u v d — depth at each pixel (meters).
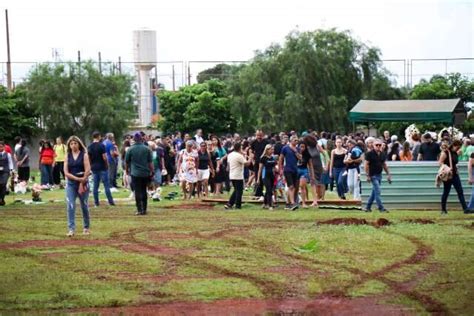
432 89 60.44
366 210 24.61
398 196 25.61
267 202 25.62
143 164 23.48
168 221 21.81
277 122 60.75
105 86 61.94
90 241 17.92
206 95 67.38
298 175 25.69
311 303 11.65
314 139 26.09
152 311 11.21
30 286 12.86
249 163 30.02
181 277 13.54
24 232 19.55
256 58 62.56
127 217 22.94
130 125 64.12
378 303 11.62
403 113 34.66
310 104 60.31
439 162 24.64
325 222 20.95
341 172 28.03
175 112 68.69
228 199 27.94
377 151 24.45
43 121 61.16
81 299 11.90
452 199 25.55
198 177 30.11
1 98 59.62
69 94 60.72
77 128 61.53
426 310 11.15
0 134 58.56
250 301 11.80
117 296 12.09
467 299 11.78
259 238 18.06
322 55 60.53
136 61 79.12
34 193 28.75
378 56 62.09
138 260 15.20
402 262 14.87
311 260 15.13
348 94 62.16
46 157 36.06
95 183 26.39
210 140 32.75
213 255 15.79
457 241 17.42
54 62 61.62
